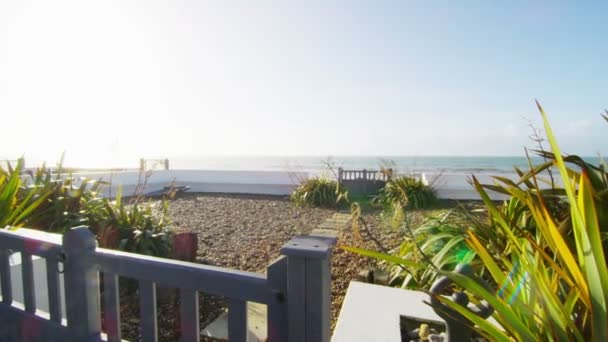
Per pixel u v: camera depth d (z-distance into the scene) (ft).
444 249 6.75
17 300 6.26
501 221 4.08
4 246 5.52
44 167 12.43
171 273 3.80
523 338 3.10
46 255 4.93
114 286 4.29
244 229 17.80
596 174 5.43
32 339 5.15
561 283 4.08
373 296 6.18
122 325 7.82
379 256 3.75
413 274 7.23
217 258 12.82
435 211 22.13
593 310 2.84
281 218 20.99
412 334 5.10
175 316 8.27
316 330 2.91
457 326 3.57
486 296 3.17
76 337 4.58
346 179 30.78
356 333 4.93
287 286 3.06
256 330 7.64
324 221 19.88
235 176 34.55
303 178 31.37
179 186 34.60
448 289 6.24
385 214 21.44
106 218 11.00
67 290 4.57
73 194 11.41
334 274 10.62
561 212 5.80
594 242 2.87
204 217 21.22
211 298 9.39
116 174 29.99
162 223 11.98
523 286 3.74
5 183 10.05
